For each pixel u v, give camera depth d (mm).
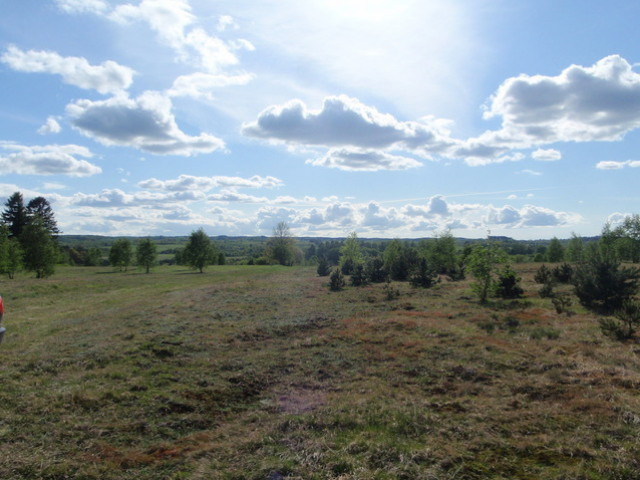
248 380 7078
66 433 4559
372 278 30344
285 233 78875
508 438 4371
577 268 16219
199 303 18734
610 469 3613
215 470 3721
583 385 6320
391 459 3873
